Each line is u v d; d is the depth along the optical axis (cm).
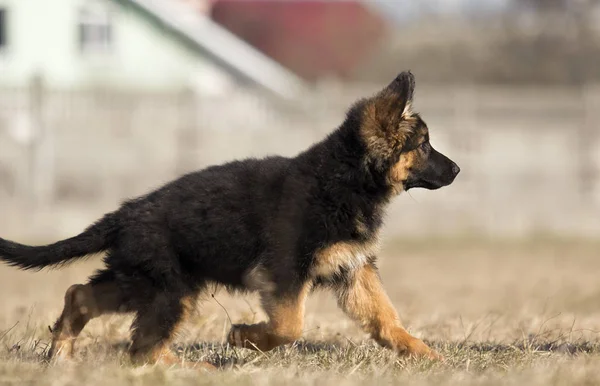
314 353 671
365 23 3978
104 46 2808
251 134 2312
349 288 693
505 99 2392
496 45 3791
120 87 2564
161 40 2822
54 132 2241
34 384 546
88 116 2264
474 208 2266
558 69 3559
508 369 599
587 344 709
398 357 655
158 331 649
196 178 678
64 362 615
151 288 654
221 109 2331
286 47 3919
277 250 655
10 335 732
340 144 685
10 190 2200
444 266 1653
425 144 716
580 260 1741
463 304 1151
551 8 3841
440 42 3953
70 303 659
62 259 675
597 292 1278
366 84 3662
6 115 2214
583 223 2270
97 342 688
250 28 3981
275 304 652
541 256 1806
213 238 662
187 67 2834
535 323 828
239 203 666
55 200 2219
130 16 2800
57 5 2769
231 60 2839
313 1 4050
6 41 2758
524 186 2344
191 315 669
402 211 2230
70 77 2784
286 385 546
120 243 662
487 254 1839
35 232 2091
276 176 674
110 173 2269
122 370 579
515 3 4003
